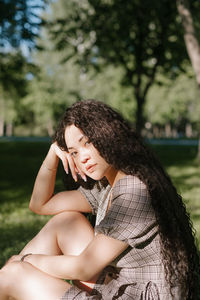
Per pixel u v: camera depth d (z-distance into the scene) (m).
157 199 1.74
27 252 2.17
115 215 1.73
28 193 8.05
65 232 2.12
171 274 1.75
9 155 16.89
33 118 48.91
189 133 55.69
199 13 11.44
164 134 60.34
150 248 1.77
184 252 1.79
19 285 1.81
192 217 5.22
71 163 2.20
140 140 1.90
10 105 39.97
